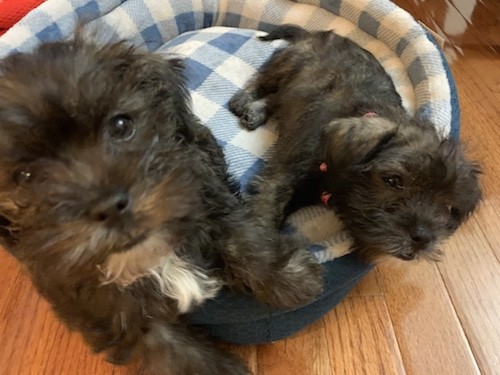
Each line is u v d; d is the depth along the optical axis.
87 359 0.37
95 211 0.21
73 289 0.28
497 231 0.42
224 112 0.46
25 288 0.41
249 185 0.41
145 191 0.22
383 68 0.45
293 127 0.42
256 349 0.37
